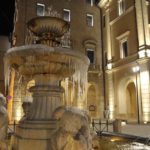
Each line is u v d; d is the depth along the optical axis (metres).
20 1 24.19
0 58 20.14
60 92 5.48
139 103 19.92
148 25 20.44
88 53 26.72
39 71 5.27
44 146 4.57
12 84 15.95
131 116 23.67
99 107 25.66
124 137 8.70
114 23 25.42
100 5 28.52
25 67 5.23
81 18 27.27
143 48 19.91
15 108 17.80
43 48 4.79
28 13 24.38
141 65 19.89
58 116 4.26
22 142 4.76
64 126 3.94
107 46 26.09
